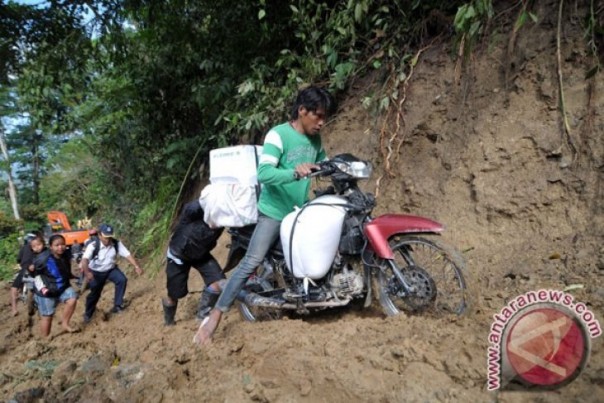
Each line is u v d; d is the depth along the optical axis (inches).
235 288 156.6
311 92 147.9
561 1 172.6
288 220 154.3
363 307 163.6
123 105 390.0
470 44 190.9
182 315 231.9
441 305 144.6
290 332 146.9
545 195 169.5
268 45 301.0
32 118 353.1
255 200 170.4
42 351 184.5
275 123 281.7
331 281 152.2
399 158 215.3
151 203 415.2
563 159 169.5
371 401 107.9
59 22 316.8
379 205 213.3
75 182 716.7
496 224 177.0
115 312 279.4
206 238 191.8
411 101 217.9
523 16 168.7
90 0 309.3
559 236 161.8
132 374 136.5
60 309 311.0
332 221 147.4
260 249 158.2
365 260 148.5
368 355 119.6
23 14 310.3
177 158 354.3
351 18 230.7
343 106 252.1
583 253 150.3
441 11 219.1
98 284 270.5
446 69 211.3
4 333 259.3
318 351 129.4
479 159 187.9
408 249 150.4
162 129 398.9
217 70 319.3
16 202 1087.6
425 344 121.0
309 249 148.1
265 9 289.4
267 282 171.2
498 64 194.2
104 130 437.7
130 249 417.7
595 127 164.7
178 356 138.1
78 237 500.7
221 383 126.0
